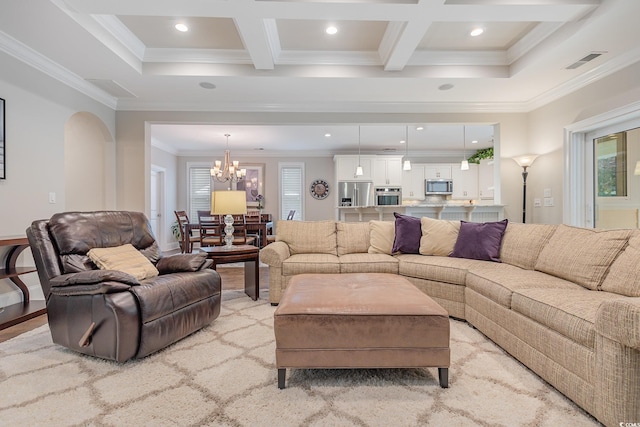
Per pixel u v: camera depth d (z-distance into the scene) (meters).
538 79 3.52
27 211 3.00
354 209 4.98
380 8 2.35
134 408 1.42
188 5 2.29
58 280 1.95
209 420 1.34
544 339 1.61
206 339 2.20
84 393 1.54
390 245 3.36
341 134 6.35
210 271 2.49
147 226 2.79
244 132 6.16
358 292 1.87
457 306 2.57
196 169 8.12
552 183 3.94
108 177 4.25
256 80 3.56
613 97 3.11
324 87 3.77
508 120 4.39
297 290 1.92
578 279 1.95
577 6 2.33
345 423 1.32
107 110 4.12
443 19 2.51
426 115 4.41
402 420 1.34
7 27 2.54
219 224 4.82
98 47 2.85
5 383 1.63
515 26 2.91
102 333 1.81
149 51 3.33
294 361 1.59
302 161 8.24
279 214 8.21
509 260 2.65
